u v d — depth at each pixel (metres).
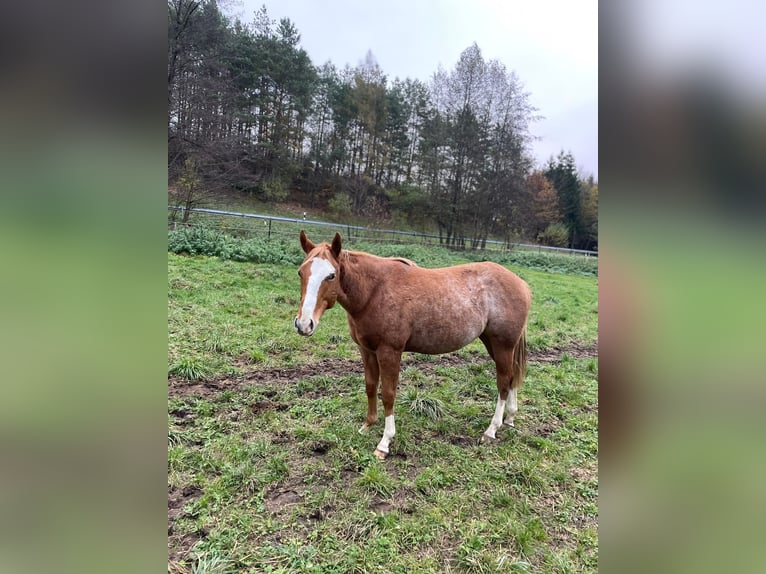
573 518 2.42
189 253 6.79
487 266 3.33
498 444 3.14
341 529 2.23
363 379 4.04
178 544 2.08
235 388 3.62
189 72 9.38
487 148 15.66
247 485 2.49
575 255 14.16
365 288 2.84
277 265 7.11
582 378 4.55
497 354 3.30
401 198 14.40
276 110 13.41
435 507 2.43
